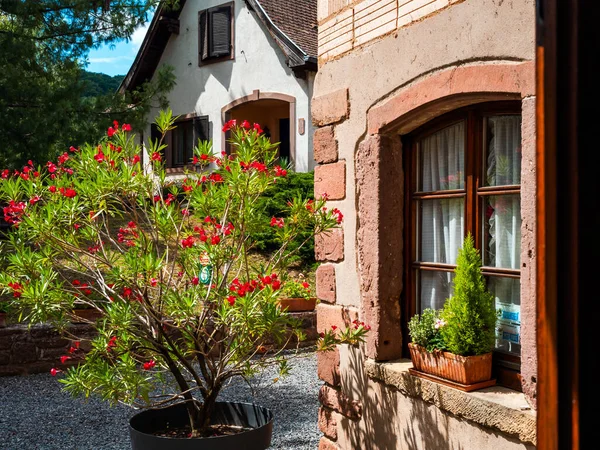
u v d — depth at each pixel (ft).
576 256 3.31
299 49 46.60
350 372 14.24
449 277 12.51
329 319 14.87
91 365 12.51
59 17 36.47
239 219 13.11
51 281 13.17
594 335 3.32
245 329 12.34
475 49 10.60
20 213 12.80
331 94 14.69
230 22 52.90
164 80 40.01
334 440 14.93
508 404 9.96
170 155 57.98
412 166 13.25
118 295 13.09
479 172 11.57
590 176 3.32
